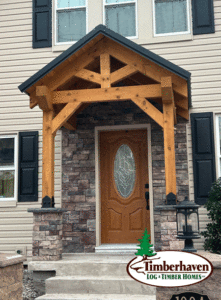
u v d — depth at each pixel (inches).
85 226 259.4
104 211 265.1
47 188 214.7
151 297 176.7
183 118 261.0
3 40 295.1
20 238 271.3
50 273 205.0
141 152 265.9
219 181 236.5
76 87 240.1
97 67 237.9
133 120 264.2
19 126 283.6
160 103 241.0
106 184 267.7
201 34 269.3
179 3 277.9
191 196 253.6
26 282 224.8
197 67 266.5
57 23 292.7
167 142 204.1
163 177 255.3
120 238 260.7
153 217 251.9
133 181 265.0
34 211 211.3
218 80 262.7
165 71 207.2
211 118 257.6
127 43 204.1
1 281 113.3
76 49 211.5
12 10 297.4
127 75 212.4
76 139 270.1
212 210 225.8
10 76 290.2
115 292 185.5
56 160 271.0
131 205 262.4
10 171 282.8
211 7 269.4
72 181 266.2
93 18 286.8
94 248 255.0
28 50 290.8
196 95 263.6
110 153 270.2
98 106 270.4
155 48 273.3
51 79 220.7
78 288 188.2
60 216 219.1
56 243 210.5
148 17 278.2
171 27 276.5
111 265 198.1
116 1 287.3
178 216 159.6
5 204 276.5
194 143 256.5
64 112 217.9
